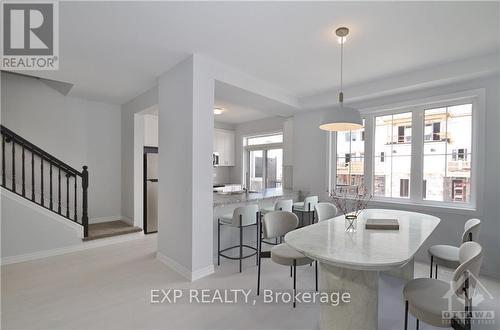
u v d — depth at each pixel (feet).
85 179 13.17
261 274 10.07
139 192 15.81
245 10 6.95
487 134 10.11
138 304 7.80
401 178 12.78
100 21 7.45
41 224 11.70
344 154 14.85
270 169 22.27
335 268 6.05
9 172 13.43
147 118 16.38
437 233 11.32
